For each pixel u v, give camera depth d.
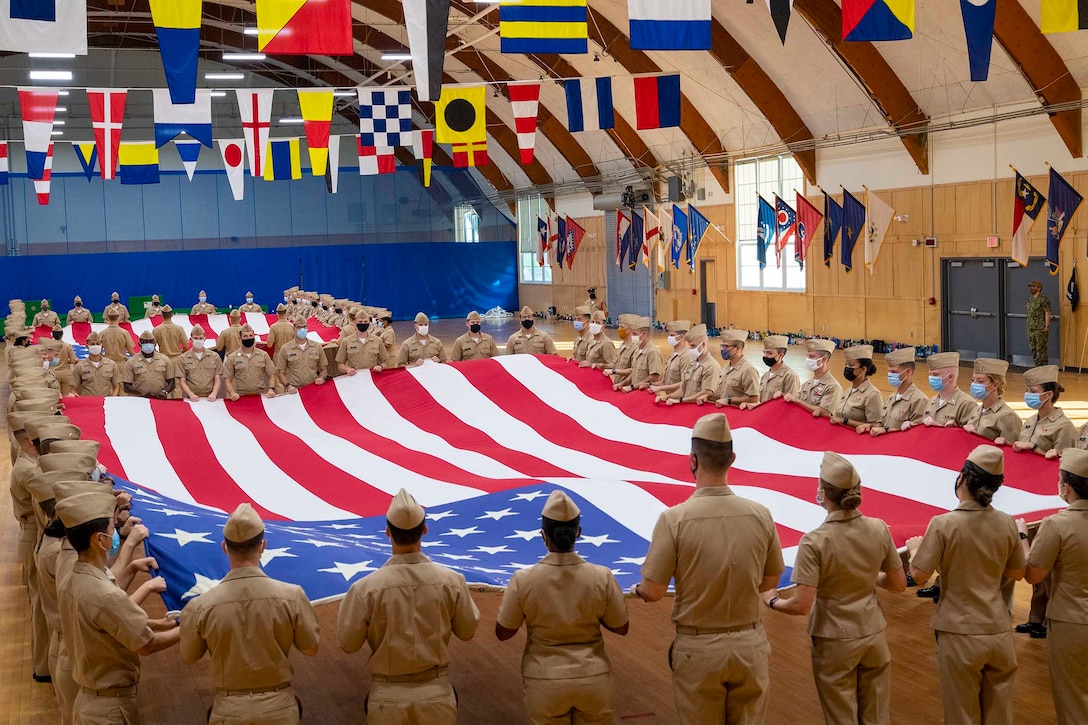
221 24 30.55
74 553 4.45
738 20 21.08
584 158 31.92
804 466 6.82
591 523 5.96
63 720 4.64
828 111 21.70
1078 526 4.48
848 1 8.09
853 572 4.23
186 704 5.70
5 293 34.88
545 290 38.62
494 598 7.33
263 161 15.59
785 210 22.20
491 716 5.34
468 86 14.77
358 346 11.62
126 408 8.70
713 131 25.98
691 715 4.04
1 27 7.60
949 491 5.91
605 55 24.62
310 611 4.07
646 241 28.20
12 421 6.49
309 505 6.98
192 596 4.39
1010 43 16.17
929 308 20.39
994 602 4.41
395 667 3.98
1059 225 16.64
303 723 5.34
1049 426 6.51
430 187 40.19
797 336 24.52
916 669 5.73
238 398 9.50
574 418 8.80
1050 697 5.34
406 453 8.20
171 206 37.19
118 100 14.30
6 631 6.97
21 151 35.09
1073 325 17.17
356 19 27.75
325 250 38.47
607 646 6.21
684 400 8.54
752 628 4.08
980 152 18.69
